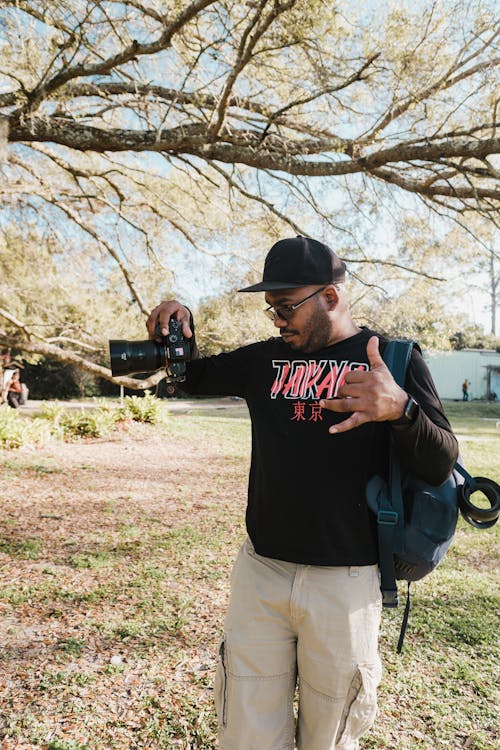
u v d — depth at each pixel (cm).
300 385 167
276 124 546
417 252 589
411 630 362
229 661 167
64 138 512
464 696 288
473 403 3161
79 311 873
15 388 1869
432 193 515
